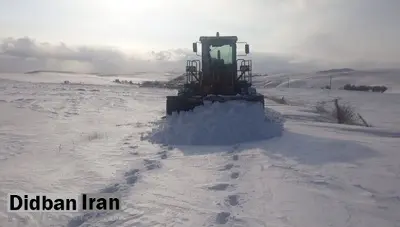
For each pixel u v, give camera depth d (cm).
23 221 585
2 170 872
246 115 1327
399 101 4756
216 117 1292
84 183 768
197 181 771
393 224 538
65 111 2178
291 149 1059
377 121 2805
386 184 722
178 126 1301
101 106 2558
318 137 1242
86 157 1009
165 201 653
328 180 752
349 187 707
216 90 1612
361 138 1258
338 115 2427
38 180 792
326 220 555
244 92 1570
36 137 1330
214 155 1020
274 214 582
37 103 2522
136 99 3250
